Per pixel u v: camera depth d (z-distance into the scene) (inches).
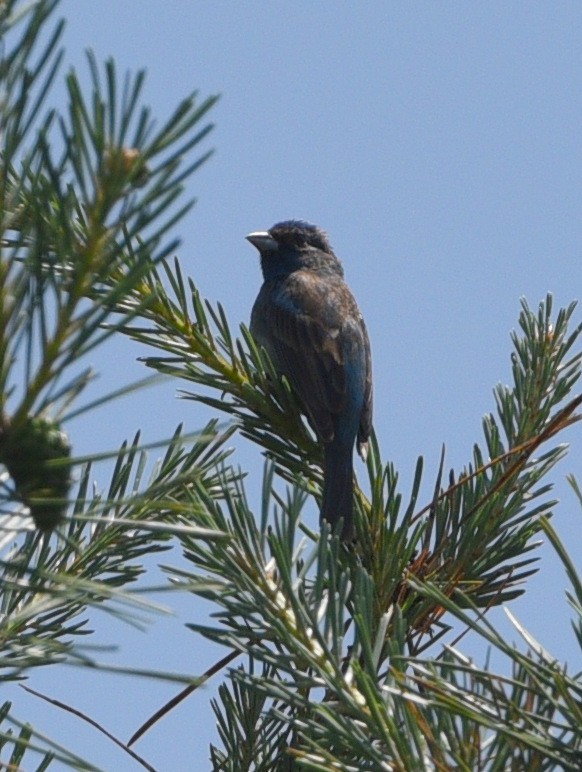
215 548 219.3
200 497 235.5
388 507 309.0
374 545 297.7
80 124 141.1
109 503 167.0
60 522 160.2
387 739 190.5
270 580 221.5
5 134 151.3
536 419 327.3
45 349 152.3
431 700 186.9
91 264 150.1
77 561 251.0
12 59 147.9
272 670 254.4
